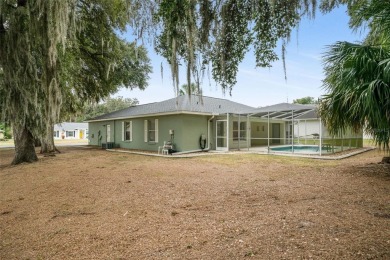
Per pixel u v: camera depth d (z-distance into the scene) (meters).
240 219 3.45
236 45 4.73
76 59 12.52
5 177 7.21
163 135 14.89
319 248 2.45
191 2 4.29
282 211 3.69
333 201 4.09
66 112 13.68
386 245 2.43
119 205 4.30
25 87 8.83
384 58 5.14
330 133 6.54
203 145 14.88
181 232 3.08
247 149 15.58
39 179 6.70
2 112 8.88
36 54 9.27
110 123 19.88
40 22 8.29
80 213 3.93
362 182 5.43
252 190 5.12
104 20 12.40
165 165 9.14
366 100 4.81
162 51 5.41
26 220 3.69
